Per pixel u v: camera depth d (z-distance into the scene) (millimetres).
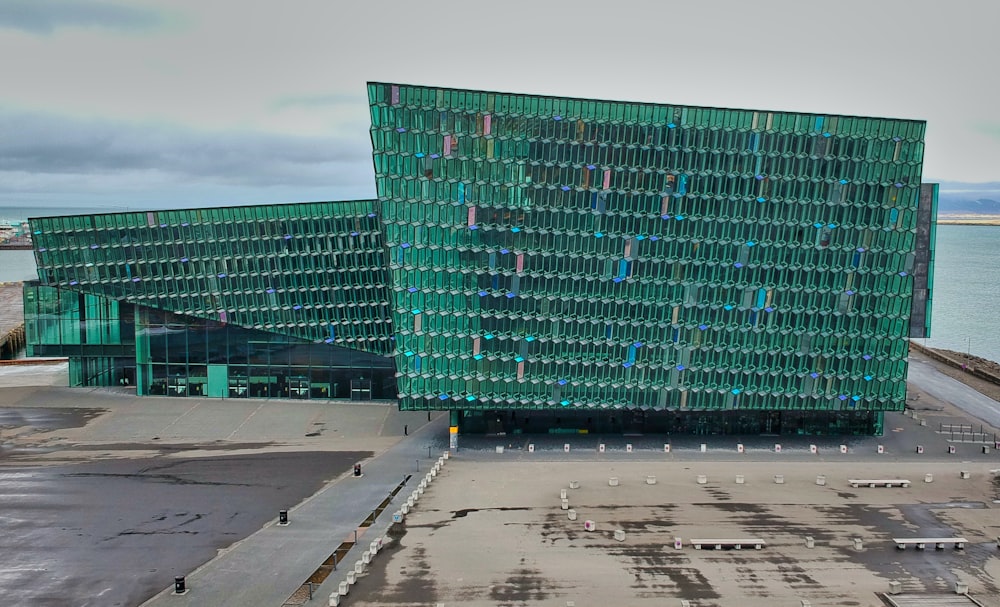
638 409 71625
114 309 88688
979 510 55625
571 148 67625
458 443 70562
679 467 64500
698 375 71062
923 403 89125
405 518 53031
